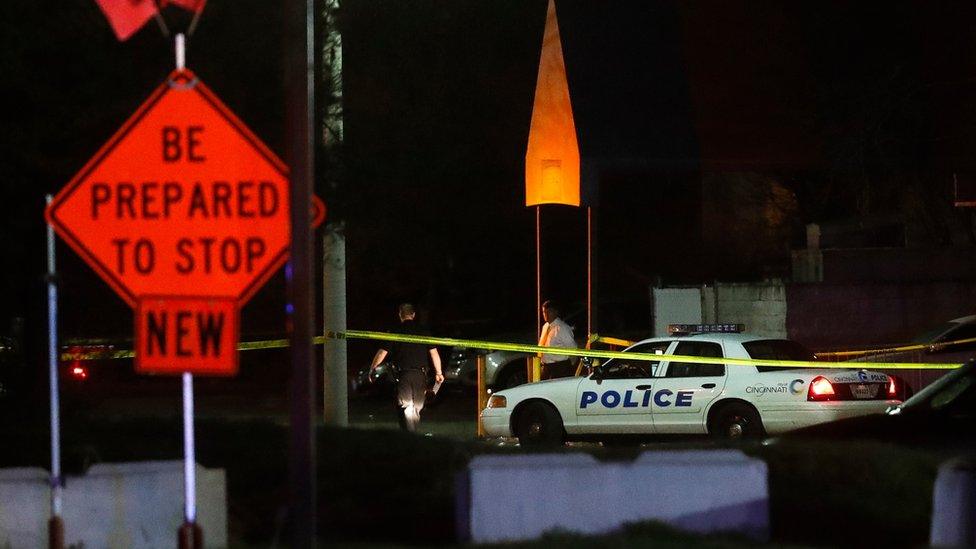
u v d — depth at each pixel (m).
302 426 24.08
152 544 29.66
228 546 30.70
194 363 25.88
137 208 26.23
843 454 33.97
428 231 50.88
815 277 88.56
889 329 82.88
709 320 83.06
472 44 64.44
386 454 37.94
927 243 98.12
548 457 29.45
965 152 82.88
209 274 26.03
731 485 28.91
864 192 99.50
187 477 25.89
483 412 66.50
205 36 41.75
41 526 29.09
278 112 42.16
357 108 47.34
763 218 117.50
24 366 48.19
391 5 48.06
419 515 33.44
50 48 40.03
